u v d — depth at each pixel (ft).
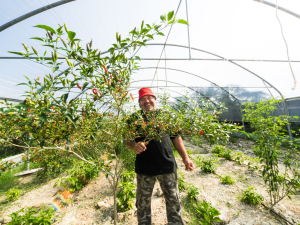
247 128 31.04
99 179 14.17
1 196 12.57
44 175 14.40
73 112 3.38
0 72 14.03
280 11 11.62
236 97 29.58
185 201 10.34
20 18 10.28
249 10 12.01
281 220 8.62
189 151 20.67
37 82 3.26
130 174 12.28
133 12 11.95
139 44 4.07
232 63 19.83
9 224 7.78
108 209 9.78
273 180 9.42
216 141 4.04
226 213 9.21
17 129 4.10
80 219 9.10
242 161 16.84
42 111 3.19
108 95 4.10
